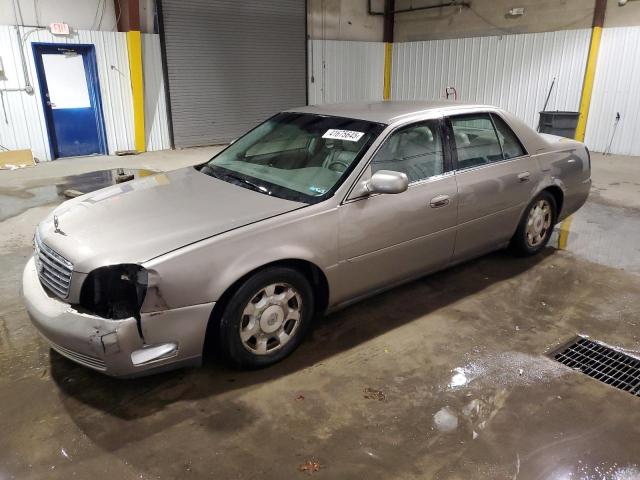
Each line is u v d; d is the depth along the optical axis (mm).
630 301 3750
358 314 3537
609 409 2584
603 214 6004
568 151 4504
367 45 14062
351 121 3434
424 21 13578
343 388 2725
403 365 2941
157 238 2514
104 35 10023
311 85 13375
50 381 2764
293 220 2770
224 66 11703
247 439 2348
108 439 2338
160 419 2473
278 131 3721
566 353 3094
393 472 2164
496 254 4645
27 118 9562
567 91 10805
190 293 2434
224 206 2871
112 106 10508
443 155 3516
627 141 10117
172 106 11211
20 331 3277
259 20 11945
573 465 2211
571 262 4480
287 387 2727
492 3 11938
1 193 7156
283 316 2854
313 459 2232
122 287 2434
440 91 13414
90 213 2867
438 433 2398
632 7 9641
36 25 9297
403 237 3262
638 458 2254
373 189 2953
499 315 3541
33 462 2201
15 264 4410
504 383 2785
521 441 2352
